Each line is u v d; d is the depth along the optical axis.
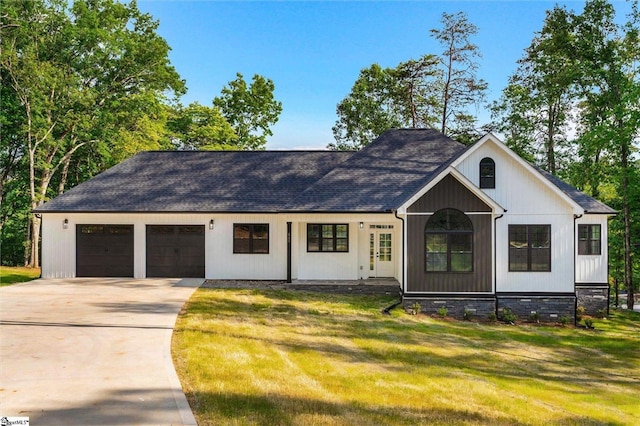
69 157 31.83
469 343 13.07
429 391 8.22
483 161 17.36
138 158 24.39
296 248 20.12
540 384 9.76
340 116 46.44
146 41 32.59
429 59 40.94
